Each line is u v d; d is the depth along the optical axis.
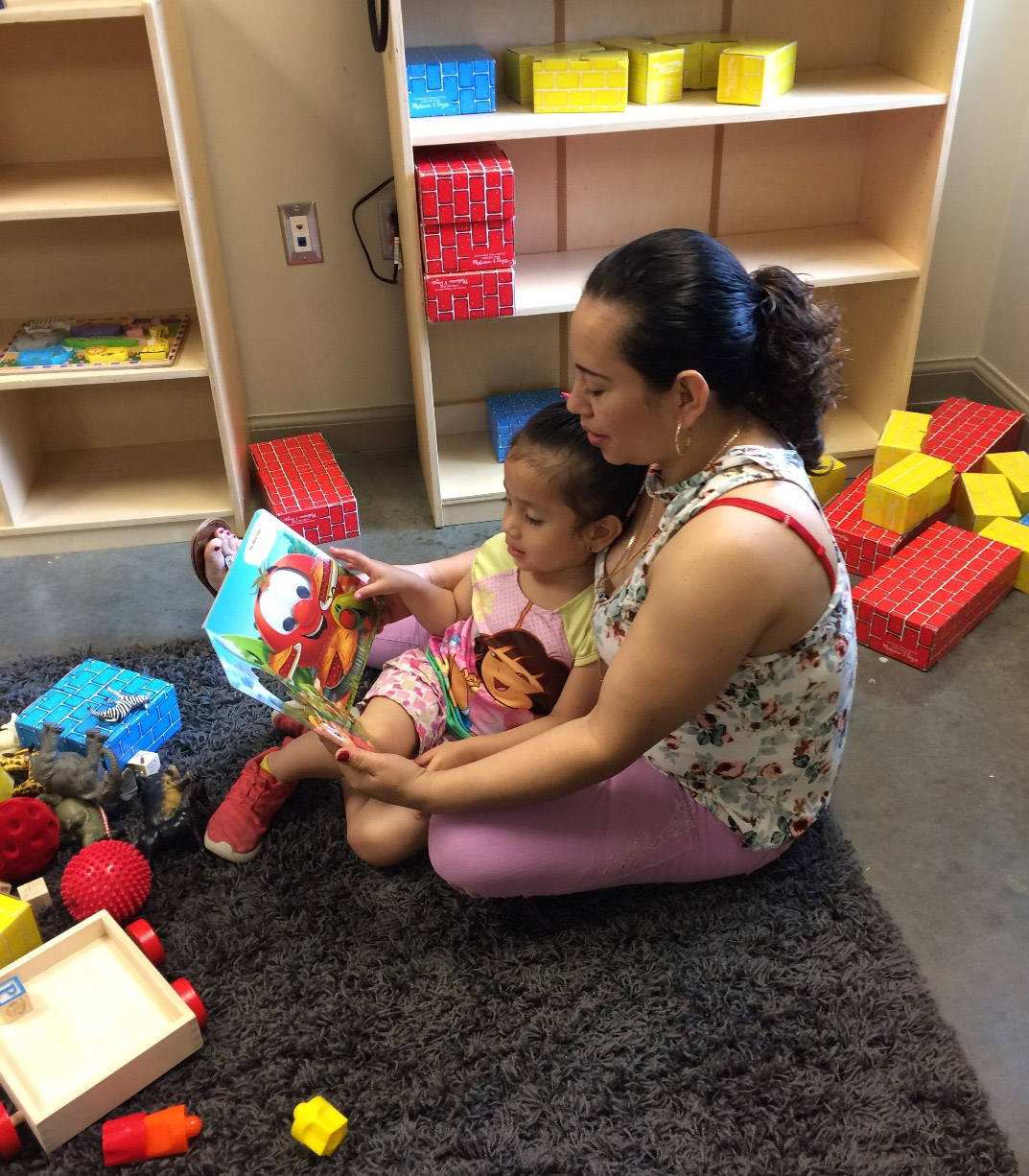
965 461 2.26
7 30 2.03
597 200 2.34
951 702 1.83
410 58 2.05
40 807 1.50
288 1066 1.28
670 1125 1.21
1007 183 2.45
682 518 1.15
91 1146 1.20
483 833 1.38
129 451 2.46
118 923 1.41
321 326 2.43
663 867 1.43
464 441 2.51
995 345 2.57
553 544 1.37
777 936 1.42
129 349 2.11
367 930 1.44
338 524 2.24
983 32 2.27
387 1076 1.26
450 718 1.55
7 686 1.86
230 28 2.09
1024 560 2.04
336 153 2.25
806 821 1.40
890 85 2.13
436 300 2.03
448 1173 1.17
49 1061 1.24
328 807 1.62
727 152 2.33
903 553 2.03
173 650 1.94
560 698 1.46
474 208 1.95
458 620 1.65
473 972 1.38
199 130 2.14
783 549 1.10
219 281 2.24
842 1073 1.26
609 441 1.13
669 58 2.03
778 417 1.16
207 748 1.73
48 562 2.23
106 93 2.12
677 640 1.12
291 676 1.41
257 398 2.50
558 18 2.17
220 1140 1.21
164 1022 1.28
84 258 2.25
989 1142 1.19
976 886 1.51
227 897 1.49
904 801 1.64
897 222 2.28
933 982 1.38
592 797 1.39
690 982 1.36
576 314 1.08
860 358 2.50
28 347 2.12
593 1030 1.31
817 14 2.24
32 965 1.33
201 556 1.64
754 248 2.34
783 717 1.27
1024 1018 1.34
